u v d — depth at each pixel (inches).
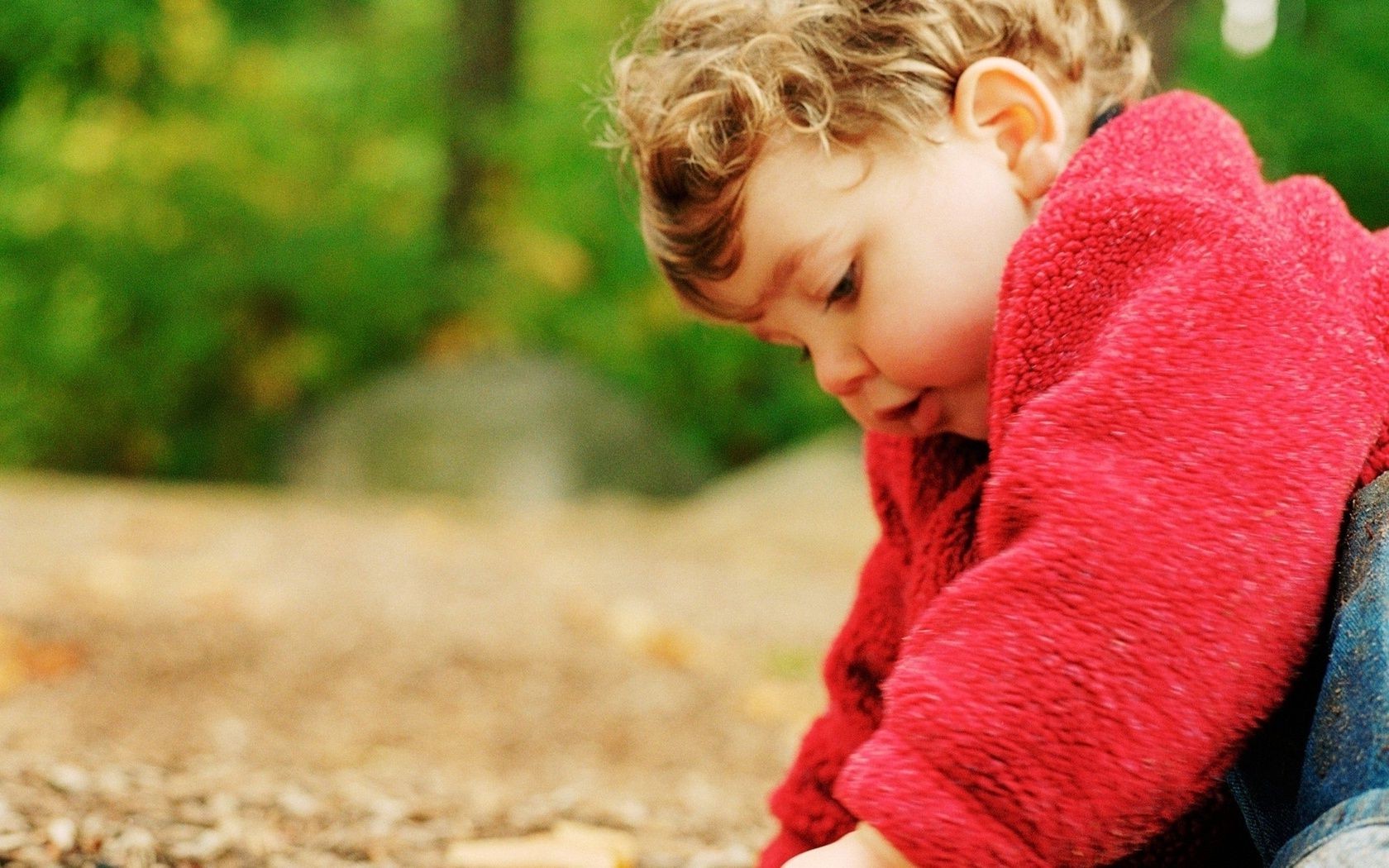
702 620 192.9
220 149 432.5
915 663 49.4
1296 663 48.3
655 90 58.7
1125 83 65.2
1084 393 50.6
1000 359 54.4
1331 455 49.2
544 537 267.7
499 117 441.4
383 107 458.0
